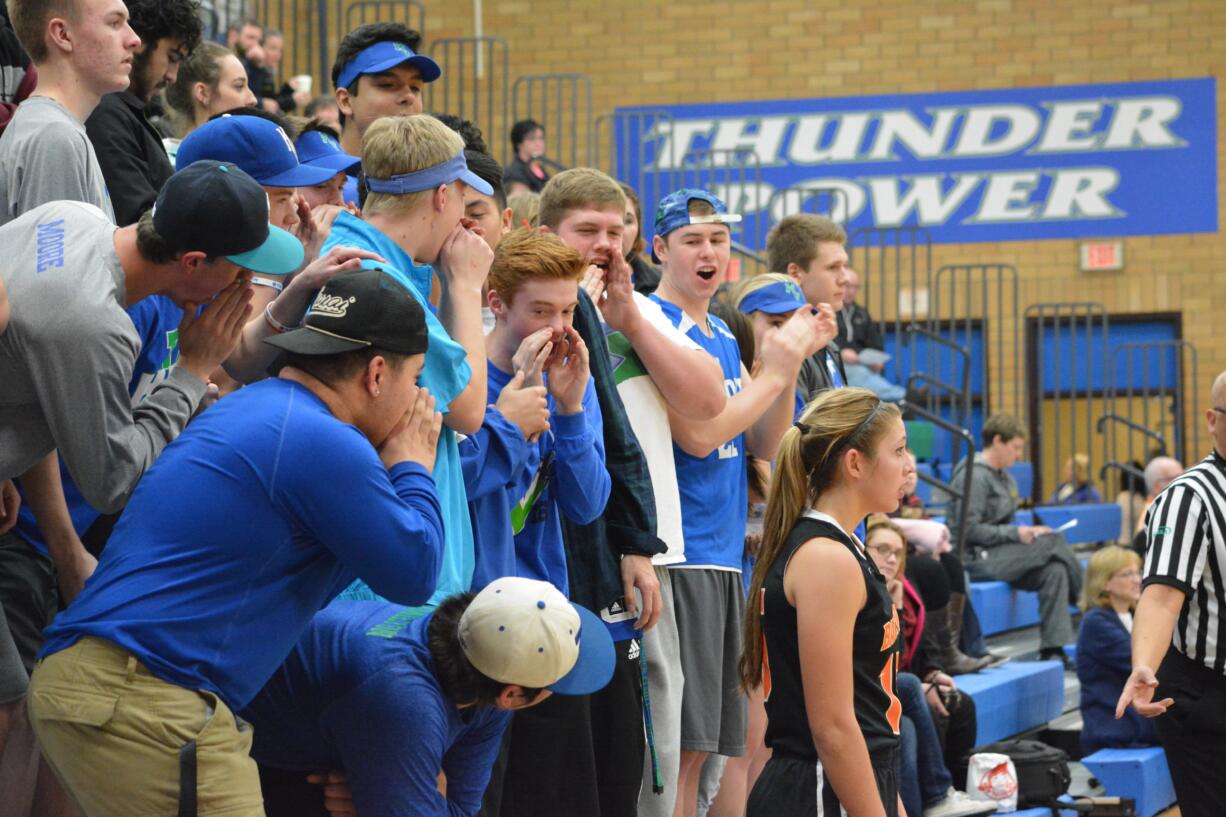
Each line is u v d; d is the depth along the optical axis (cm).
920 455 2055
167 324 625
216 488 462
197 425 478
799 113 2688
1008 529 1695
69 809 616
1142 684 920
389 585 475
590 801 666
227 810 459
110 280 493
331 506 465
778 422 891
